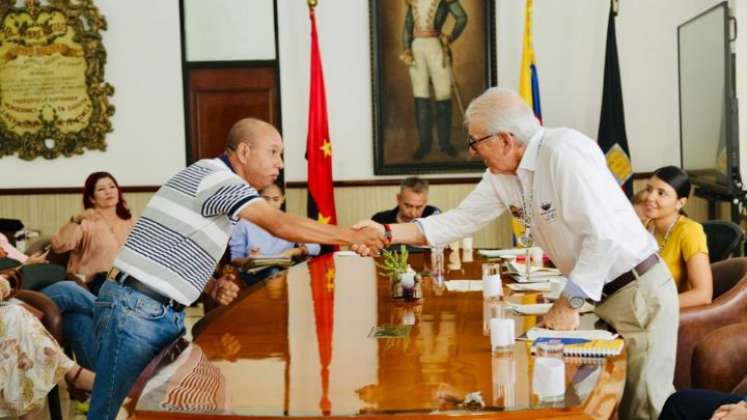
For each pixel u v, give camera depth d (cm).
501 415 215
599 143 752
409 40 789
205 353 284
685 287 419
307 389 239
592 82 785
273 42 799
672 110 781
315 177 757
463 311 345
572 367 252
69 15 802
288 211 804
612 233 288
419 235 367
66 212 816
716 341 338
